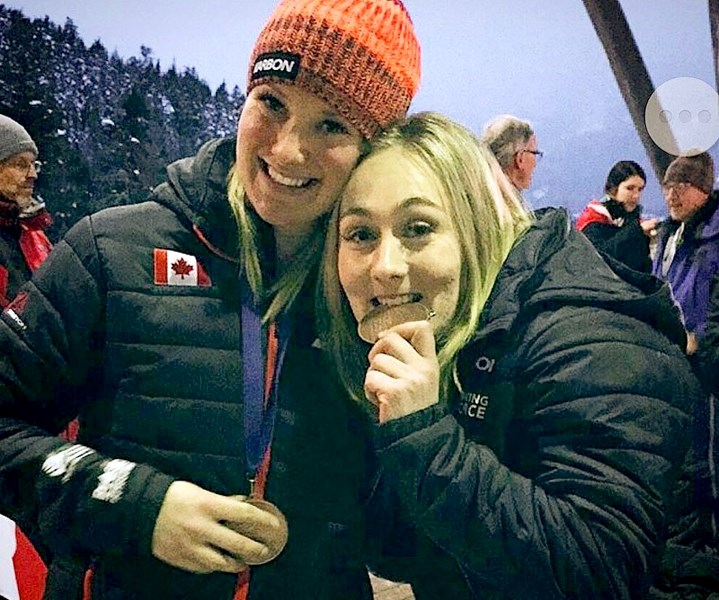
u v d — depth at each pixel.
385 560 0.79
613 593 0.63
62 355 0.68
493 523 0.63
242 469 0.73
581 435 0.66
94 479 0.67
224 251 0.73
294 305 0.76
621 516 0.64
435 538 0.67
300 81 0.67
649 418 0.66
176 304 0.71
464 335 0.71
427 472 0.64
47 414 0.71
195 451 0.72
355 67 0.67
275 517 0.73
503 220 0.73
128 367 0.70
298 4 0.68
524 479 0.65
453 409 0.71
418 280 0.72
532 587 0.64
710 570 0.75
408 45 0.70
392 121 0.71
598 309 0.69
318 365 0.76
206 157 0.73
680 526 0.75
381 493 0.78
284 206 0.71
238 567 0.72
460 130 0.74
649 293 0.71
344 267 0.74
